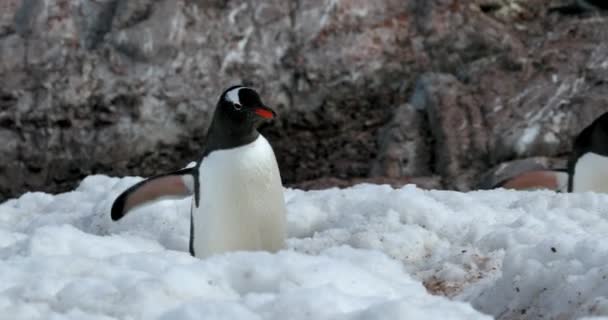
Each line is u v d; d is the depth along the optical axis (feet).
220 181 40.81
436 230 44.75
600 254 30.58
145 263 29.17
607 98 87.30
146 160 93.76
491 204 49.75
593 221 42.86
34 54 93.35
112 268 28.48
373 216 46.65
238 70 94.22
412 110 92.12
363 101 95.76
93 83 92.38
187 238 48.70
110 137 92.63
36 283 27.04
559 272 30.66
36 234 35.24
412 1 98.89
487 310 32.22
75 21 95.20
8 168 93.56
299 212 50.14
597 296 28.91
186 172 44.47
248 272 27.63
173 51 93.56
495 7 99.71
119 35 93.61
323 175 95.76
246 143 40.96
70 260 28.91
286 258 28.43
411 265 41.93
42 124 92.79
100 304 26.08
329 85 94.89
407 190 51.70
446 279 38.63
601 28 94.27
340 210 50.06
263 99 94.38
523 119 88.17
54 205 59.98
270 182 41.34
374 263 31.40
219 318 23.97
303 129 96.02
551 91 89.97
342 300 25.14
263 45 94.84
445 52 96.84
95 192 61.31
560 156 86.74
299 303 24.72
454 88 91.45
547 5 101.45
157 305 25.95
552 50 92.94
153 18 93.86
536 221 41.34
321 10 95.66
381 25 96.48
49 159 93.15
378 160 92.53
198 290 26.66
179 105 92.89
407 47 96.68
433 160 90.43
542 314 30.09
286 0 96.32
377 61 95.50
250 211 41.11
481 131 88.38
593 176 58.70
